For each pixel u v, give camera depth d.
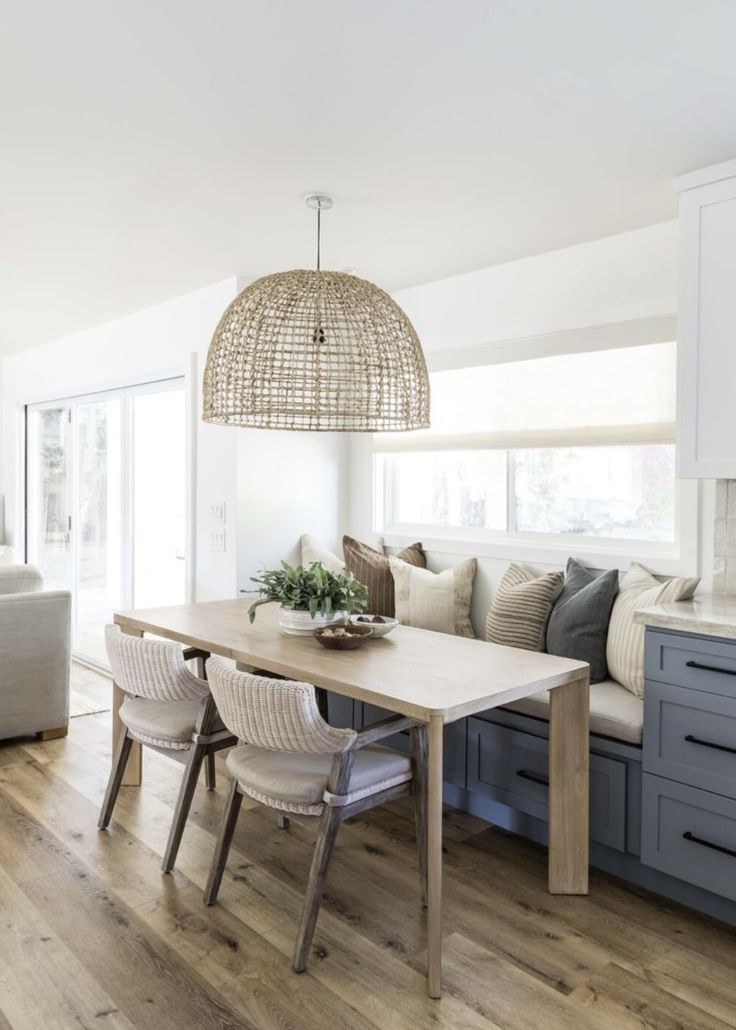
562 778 2.48
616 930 2.31
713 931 2.31
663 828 2.42
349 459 4.54
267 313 2.41
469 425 3.89
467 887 2.55
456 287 3.90
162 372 4.51
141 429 4.88
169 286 4.13
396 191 2.77
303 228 3.17
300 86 2.04
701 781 2.32
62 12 1.72
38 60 1.91
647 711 2.45
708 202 2.56
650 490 3.32
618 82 2.02
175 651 2.53
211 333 4.12
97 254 3.54
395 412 2.52
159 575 4.70
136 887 2.49
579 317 3.38
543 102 2.12
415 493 4.34
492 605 3.44
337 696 3.52
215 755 3.71
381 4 1.69
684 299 2.62
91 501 5.49
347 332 2.42
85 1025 1.86
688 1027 1.89
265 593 2.88
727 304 2.53
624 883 2.60
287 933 2.25
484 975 2.08
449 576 3.77
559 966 2.12
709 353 2.57
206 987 2.00
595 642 3.02
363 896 2.48
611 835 2.57
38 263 3.70
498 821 3.00
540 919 2.36
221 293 4.03
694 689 2.33
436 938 1.98
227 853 2.41
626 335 3.24
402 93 2.08
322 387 2.43
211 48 1.87
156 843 2.80
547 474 3.69
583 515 3.55
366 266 3.72
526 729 2.76
